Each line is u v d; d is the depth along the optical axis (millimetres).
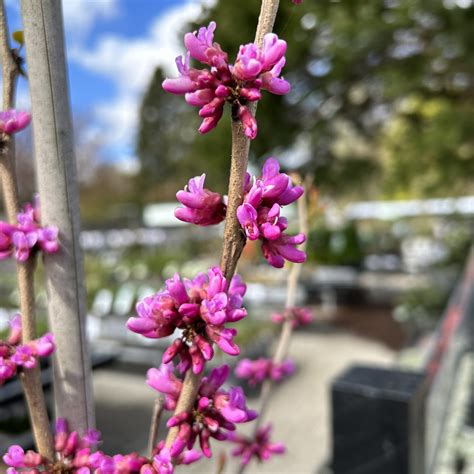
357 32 8102
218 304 709
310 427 4730
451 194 10633
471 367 5105
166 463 753
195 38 703
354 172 10461
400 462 2518
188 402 788
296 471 3896
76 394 908
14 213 910
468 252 12016
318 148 10141
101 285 8602
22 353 860
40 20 850
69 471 862
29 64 865
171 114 36719
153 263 12250
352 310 10117
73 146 905
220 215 790
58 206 892
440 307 9016
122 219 26703
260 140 8617
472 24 7750
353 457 2627
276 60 696
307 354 7098
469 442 3773
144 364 6383
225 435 823
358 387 2617
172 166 35344
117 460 774
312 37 7973
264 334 6848
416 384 2668
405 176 10086
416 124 10609
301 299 10586
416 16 8156
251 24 6336
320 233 12164
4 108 906
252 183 780
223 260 733
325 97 9672
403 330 8438
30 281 897
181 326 743
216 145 7738
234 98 700
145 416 4988
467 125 8250
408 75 8906
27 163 7496
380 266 14820
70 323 906
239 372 1806
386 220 19594
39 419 884
